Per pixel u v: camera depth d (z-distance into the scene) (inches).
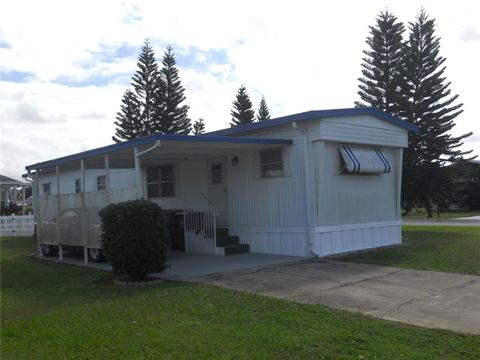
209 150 491.5
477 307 260.7
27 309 283.7
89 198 470.9
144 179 685.9
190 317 249.6
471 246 514.9
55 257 551.5
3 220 994.1
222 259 467.2
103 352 202.2
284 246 484.4
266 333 217.8
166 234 366.3
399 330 219.3
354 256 460.8
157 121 1362.0
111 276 387.5
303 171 464.4
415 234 701.9
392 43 1147.3
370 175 524.4
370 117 509.4
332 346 199.5
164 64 1369.3
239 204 532.7
